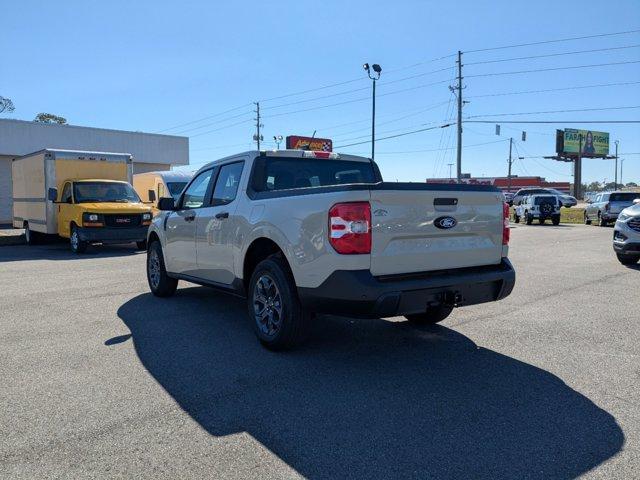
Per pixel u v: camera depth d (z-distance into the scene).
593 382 4.38
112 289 8.76
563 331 5.96
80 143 31.06
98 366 4.82
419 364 4.87
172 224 7.25
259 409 3.86
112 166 16.98
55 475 2.98
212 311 7.05
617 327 6.12
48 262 12.76
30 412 3.82
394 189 4.48
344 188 4.38
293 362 4.92
